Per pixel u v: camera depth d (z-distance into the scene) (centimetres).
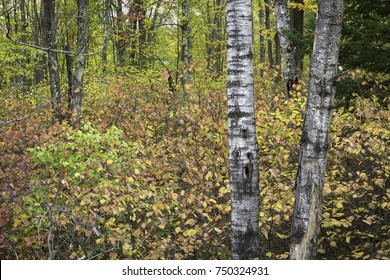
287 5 1128
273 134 789
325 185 638
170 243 663
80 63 1080
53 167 668
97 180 696
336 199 709
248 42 561
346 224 622
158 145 847
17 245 642
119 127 945
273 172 645
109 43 2356
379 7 880
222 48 2041
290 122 852
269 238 652
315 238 500
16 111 1102
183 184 800
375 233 650
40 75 2078
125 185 670
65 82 1867
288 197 648
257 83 1038
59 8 1534
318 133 493
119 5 1630
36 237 607
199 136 815
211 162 748
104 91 1349
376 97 862
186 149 803
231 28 562
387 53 816
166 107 980
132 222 706
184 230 689
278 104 909
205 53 2097
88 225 600
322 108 491
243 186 562
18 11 1775
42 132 813
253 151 565
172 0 1681
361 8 888
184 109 907
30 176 652
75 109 1073
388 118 747
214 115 878
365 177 662
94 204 635
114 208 607
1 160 658
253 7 1638
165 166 754
